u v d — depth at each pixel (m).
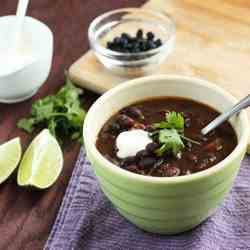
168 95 0.73
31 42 0.91
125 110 0.73
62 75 0.92
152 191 0.63
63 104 0.83
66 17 1.02
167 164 0.67
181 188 0.63
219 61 0.90
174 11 0.99
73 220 0.72
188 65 0.90
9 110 0.87
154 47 0.92
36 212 0.75
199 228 0.71
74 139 0.82
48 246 0.71
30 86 0.87
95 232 0.72
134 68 0.89
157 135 0.69
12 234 0.73
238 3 0.99
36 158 0.77
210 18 0.97
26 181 0.75
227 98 0.70
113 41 0.93
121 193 0.65
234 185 0.75
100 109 0.70
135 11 0.97
